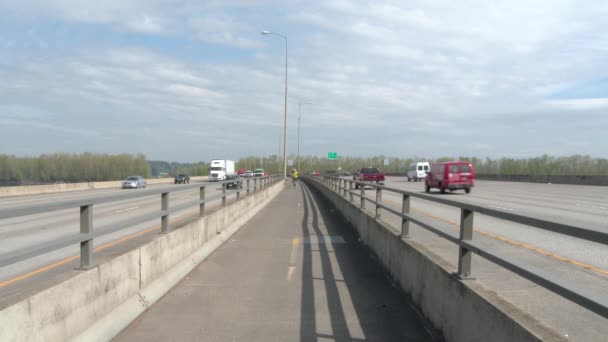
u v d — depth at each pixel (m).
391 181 56.19
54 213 19.78
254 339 4.94
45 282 4.12
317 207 22.16
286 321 5.52
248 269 8.38
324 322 5.49
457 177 27.66
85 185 46.88
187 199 28.31
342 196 18.48
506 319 3.34
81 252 4.74
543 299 5.59
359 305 6.18
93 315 4.67
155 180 70.62
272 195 29.05
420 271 5.76
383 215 15.49
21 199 28.27
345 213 16.30
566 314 5.04
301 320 5.56
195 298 6.48
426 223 5.85
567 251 8.95
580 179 40.28
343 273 8.09
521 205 19.34
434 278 5.14
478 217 15.71
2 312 3.35
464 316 4.18
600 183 37.34
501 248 9.30
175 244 7.58
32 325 3.68
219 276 7.82
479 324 3.83
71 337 4.23
